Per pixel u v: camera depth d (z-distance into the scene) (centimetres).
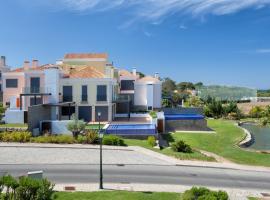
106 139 3353
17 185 1344
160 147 3497
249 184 2327
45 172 2409
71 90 4709
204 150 3650
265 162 3106
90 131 3509
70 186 2084
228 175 2556
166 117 5159
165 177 2395
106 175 2384
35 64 5484
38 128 3744
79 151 3053
